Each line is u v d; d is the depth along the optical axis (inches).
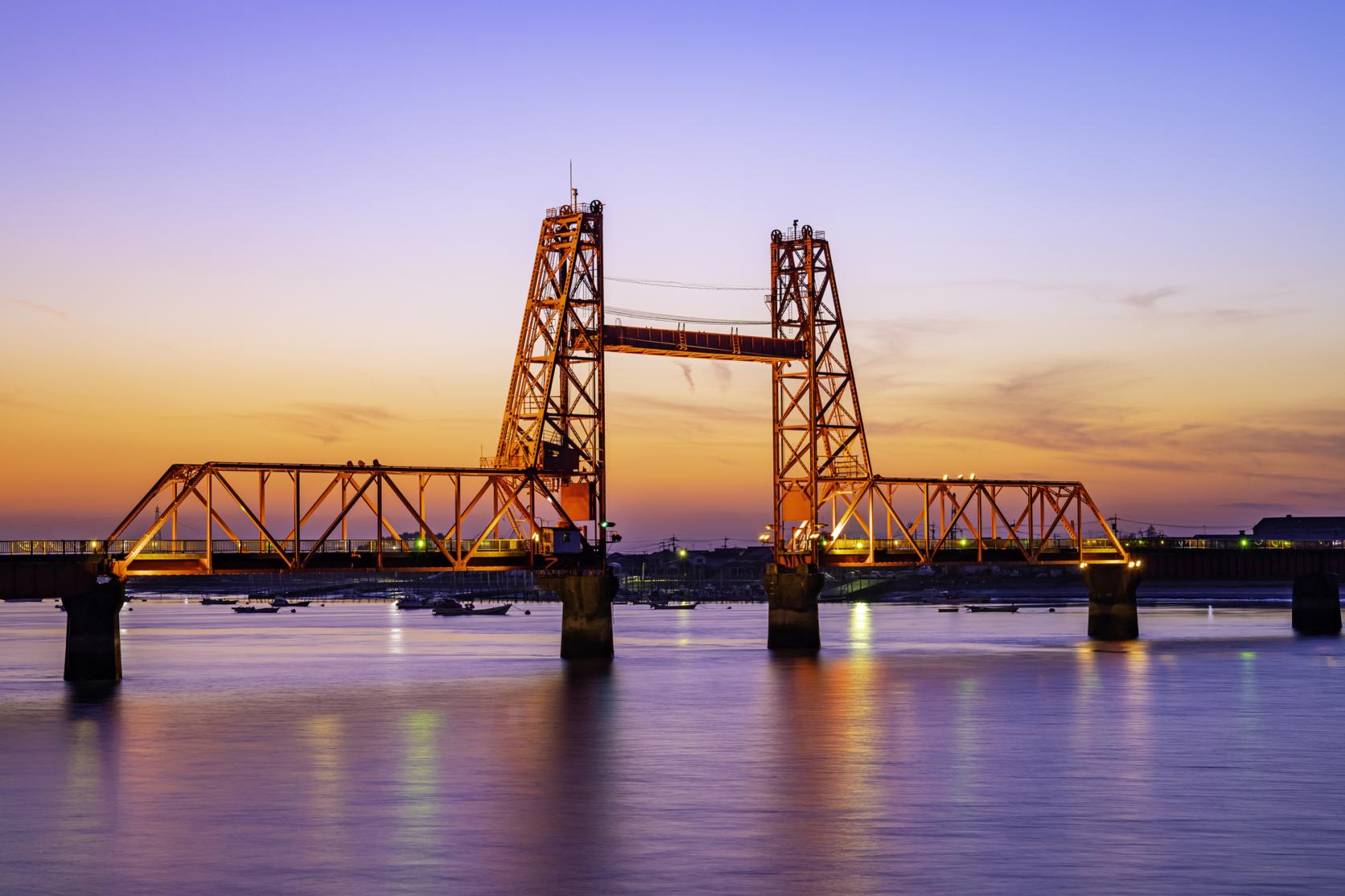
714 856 2223.2
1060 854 2229.3
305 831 2431.1
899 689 4928.6
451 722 4005.9
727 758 3250.5
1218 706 4308.6
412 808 2632.9
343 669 6491.1
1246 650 6958.7
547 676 5625.0
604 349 5841.5
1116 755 3280.0
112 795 2807.6
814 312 6486.2
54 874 2134.6
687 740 3563.0
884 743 3484.3
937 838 2346.2
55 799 2765.7
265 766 3169.3
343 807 2652.6
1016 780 2918.3
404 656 7691.9
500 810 2610.7
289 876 2113.7
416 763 3189.0
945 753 3312.0
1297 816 2527.1
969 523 6958.7
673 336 6063.0
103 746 3513.8
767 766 3125.0
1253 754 3287.4
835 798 2719.0
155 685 5378.9
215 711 4328.3
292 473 5044.3
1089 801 2677.2
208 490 4891.7
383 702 4635.8
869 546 6609.3
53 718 4131.4
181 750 3437.5
